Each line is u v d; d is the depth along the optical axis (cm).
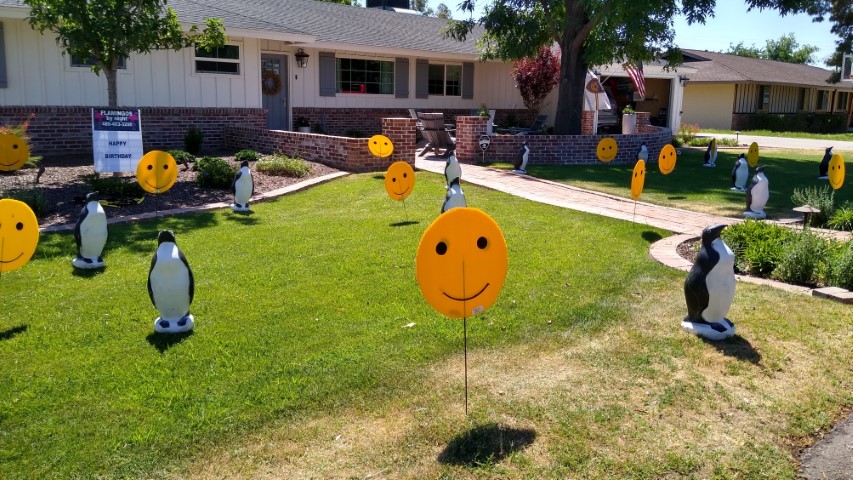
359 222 865
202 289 585
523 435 348
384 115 2147
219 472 317
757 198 961
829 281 598
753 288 591
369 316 518
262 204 999
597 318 511
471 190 1142
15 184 1059
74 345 461
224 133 1628
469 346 458
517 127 2259
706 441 345
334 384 401
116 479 310
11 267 530
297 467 320
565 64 1739
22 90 1369
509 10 1748
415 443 340
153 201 998
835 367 431
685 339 470
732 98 3775
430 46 2189
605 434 349
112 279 619
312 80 1955
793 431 357
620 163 1678
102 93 1465
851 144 2722
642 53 1675
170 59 1539
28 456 327
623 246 744
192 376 411
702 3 1501
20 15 1279
